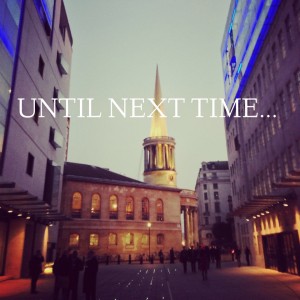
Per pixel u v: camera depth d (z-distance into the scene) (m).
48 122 28.25
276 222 22.70
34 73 23.78
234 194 39.84
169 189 54.06
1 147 17.62
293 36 18.64
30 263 14.30
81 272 26.81
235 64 34.66
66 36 36.38
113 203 47.78
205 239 91.06
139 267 31.36
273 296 11.93
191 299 11.62
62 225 42.50
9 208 18.95
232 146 39.47
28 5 22.42
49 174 28.27
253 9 25.78
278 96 21.50
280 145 21.45
